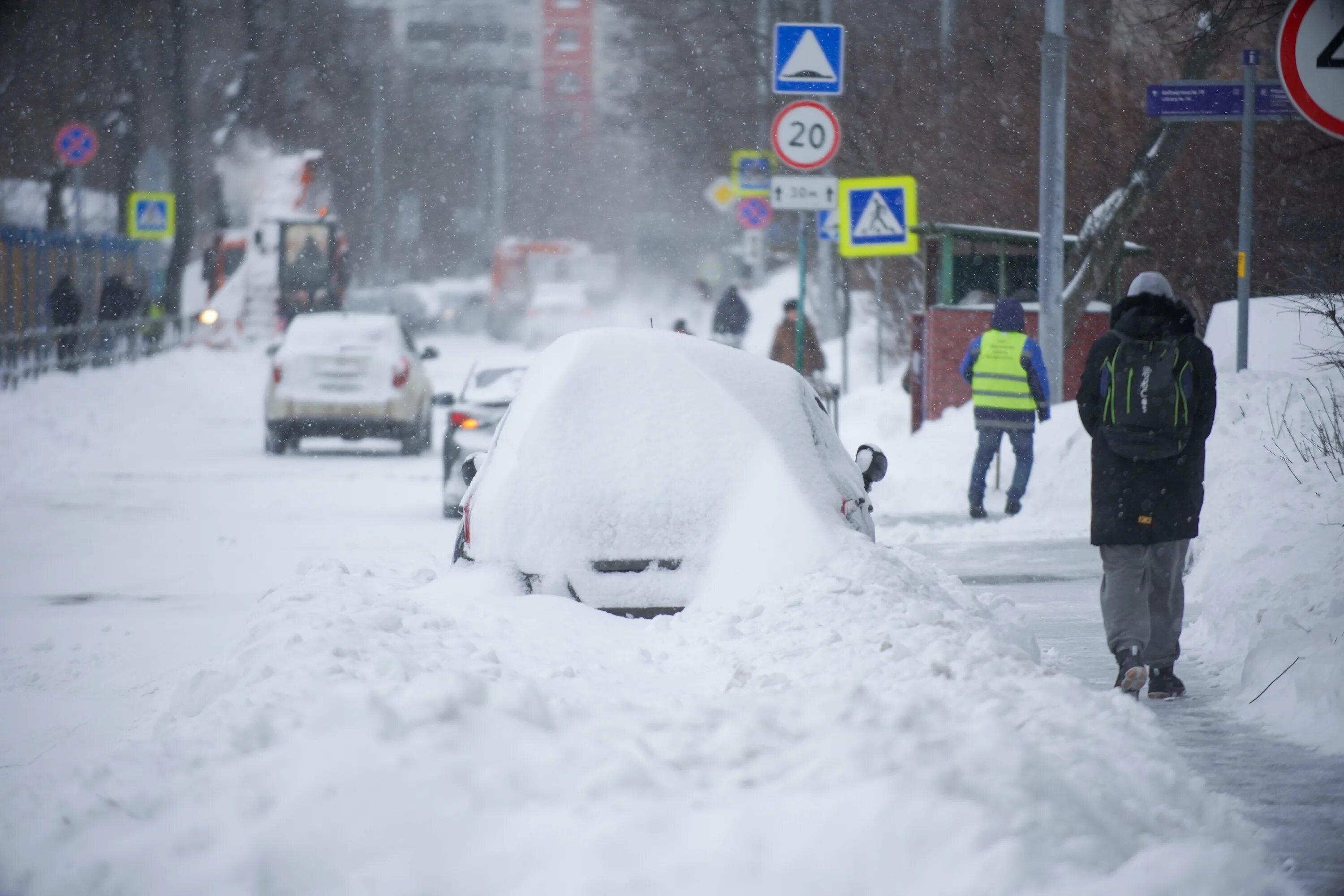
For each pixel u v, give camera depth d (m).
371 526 54.44
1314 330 50.94
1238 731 23.89
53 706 27.39
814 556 26.36
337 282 169.38
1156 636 26.44
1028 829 15.09
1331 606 26.52
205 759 17.16
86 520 55.59
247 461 78.31
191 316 157.88
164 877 14.52
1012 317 51.38
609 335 29.81
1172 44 74.06
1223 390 45.12
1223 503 37.69
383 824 15.12
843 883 14.22
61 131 131.38
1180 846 15.45
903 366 100.88
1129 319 26.42
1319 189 66.56
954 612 25.58
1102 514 26.09
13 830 15.67
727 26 130.38
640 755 16.98
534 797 15.89
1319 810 19.55
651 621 26.03
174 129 157.62
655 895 14.09
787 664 23.05
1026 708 20.45
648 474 27.39
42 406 91.06
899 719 18.17
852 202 61.47
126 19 157.75
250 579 42.59
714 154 132.12
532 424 28.11
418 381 82.12
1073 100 83.06
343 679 20.81
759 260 125.56
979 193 92.75
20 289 115.12
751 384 29.31
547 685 22.17
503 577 26.67
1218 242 72.12
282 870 14.65
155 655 31.98
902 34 111.12
